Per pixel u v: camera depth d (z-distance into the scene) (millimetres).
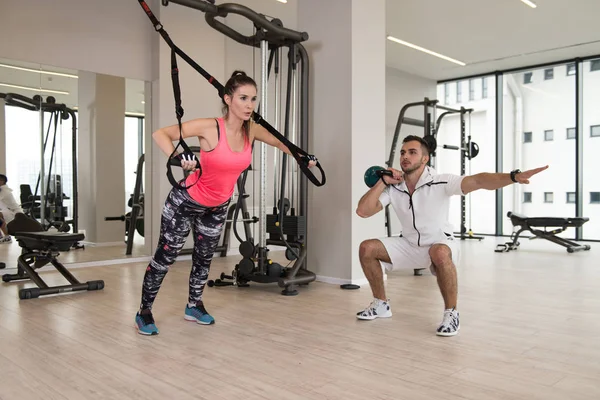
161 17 4891
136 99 4961
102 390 1718
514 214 6152
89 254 4895
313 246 3928
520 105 7809
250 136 2336
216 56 5297
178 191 2330
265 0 5000
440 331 2385
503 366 1954
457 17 5574
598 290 3502
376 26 3881
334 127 3777
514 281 3861
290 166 4410
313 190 3924
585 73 7191
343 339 2334
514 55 7012
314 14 3910
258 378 1835
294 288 3537
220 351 2154
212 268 4512
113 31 4758
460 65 7551
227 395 1679
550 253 5617
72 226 4789
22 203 4457
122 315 2793
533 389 1717
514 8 5297
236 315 2799
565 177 7438
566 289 3541
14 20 4188
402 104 7875
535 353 2119
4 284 3736
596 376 1842
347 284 3680
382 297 2723
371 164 3822
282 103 5684
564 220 5711
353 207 3678
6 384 1768
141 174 5059
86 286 3445
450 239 2516
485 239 7305
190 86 5086
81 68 4578
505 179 2209
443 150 8609
